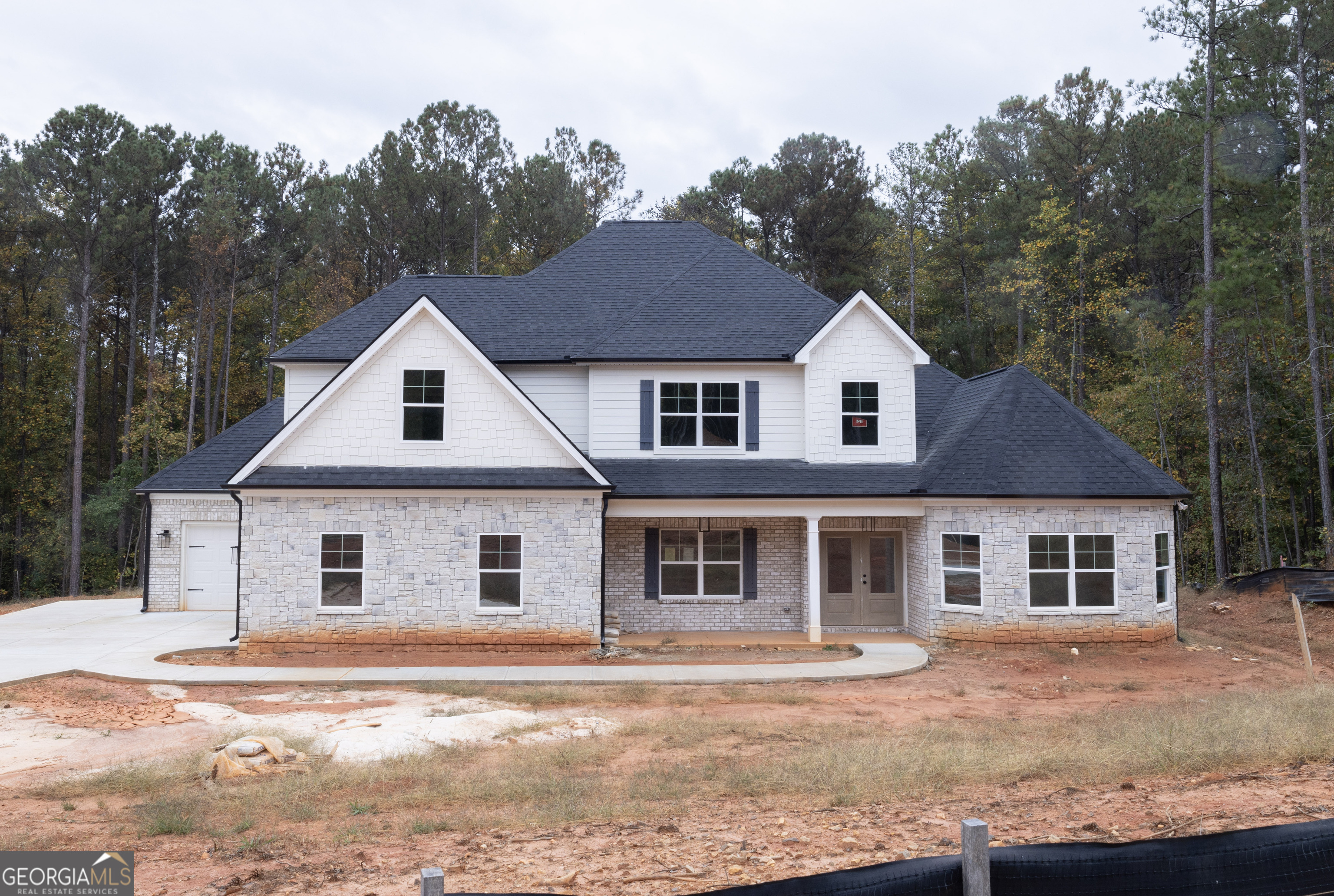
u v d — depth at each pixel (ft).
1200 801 28.12
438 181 159.84
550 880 22.75
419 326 67.00
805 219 166.61
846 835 25.89
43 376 153.99
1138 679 57.47
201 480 88.02
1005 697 52.01
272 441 64.95
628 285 83.87
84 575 157.38
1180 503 69.97
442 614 64.80
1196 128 104.68
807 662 61.98
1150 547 66.85
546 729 42.57
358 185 161.58
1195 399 117.19
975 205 184.34
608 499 68.08
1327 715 39.29
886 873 14.99
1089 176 158.30
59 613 86.33
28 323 149.48
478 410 66.85
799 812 28.76
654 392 75.05
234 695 51.26
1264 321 97.25
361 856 25.38
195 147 169.78
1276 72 101.71
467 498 65.16
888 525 75.36
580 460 66.18
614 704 49.70
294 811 30.12
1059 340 154.81
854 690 53.83
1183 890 15.51
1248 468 113.39
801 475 71.82
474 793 31.76
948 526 68.03
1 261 145.18
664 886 22.15
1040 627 65.98
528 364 75.72
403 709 47.24
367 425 66.44
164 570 87.45
